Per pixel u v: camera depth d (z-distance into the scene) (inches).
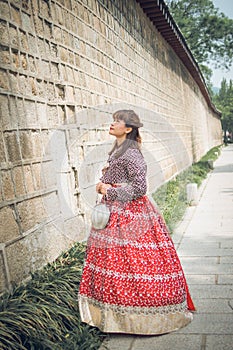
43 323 106.0
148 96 378.3
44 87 158.4
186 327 121.0
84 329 114.9
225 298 141.8
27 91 144.5
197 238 229.5
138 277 113.9
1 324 98.9
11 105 132.5
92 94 214.1
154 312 115.0
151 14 386.6
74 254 154.3
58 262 146.9
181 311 118.6
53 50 169.5
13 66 135.5
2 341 96.1
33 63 150.9
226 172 605.6
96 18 233.5
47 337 105.0
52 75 166.7
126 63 302.4
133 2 335.9
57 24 173.9
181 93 625.3
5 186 125.0
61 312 113.3
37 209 144.9
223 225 258.7
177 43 511.5
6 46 132.3
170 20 413.4
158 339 115.3
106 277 115.1
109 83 251.1
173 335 116.8
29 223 138.1
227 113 2571.4
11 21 136.6
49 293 118.5
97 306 117.3
